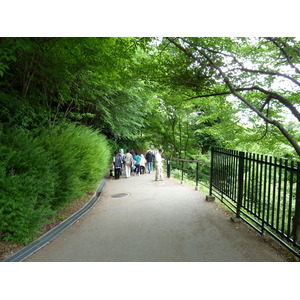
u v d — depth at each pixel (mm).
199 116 16062
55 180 4395
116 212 5160
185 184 8656
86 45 5617
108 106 13320
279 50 5730
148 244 3422
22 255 3055
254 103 6934
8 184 3088
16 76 6840
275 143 7172
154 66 5758
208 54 5344
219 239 3557
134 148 21328
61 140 5297
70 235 3803
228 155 5020
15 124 6207
